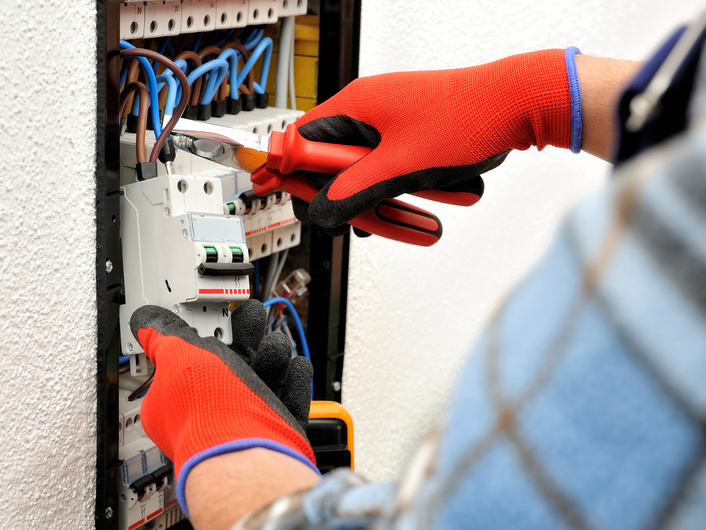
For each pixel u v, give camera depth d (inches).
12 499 28.0
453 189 30.4
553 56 27.7
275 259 44.4
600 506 6.1
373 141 29.4
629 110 9.4
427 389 54.1
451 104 27.8
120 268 31.0
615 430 6.1
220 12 36.9
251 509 14.4
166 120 30.4
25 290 26.8
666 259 5.8
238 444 16.9
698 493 5.8
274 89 45.2
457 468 7.0
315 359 44.9
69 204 28.0
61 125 27.0
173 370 22.2
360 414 48.4
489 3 47.9
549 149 56.5
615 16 58.6
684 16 64.5
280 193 40.3
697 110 7.0
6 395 26.9
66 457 30.1
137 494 33.5
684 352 5.8
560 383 6.4
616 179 6.6
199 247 29.1
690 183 5.8
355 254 43.9
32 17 24.9
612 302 6.1
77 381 30.0
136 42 37.9
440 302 52.1
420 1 43.3
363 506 9.7
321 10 40.4
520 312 7.0
